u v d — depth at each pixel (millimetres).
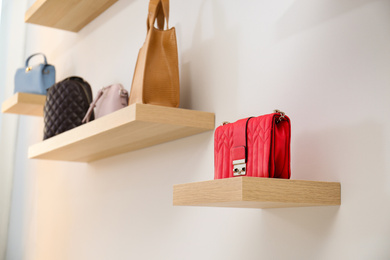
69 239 2383
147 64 1507
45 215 2660
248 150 1118
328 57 1165
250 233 1337
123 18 2127
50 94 2018
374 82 1047
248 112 1398
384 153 1010
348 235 1065
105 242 2080
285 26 1303
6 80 3100
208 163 1542
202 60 1624
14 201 3072
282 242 1229
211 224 1492
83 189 2316
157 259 1730
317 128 1171
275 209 1262
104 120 1563
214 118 1532
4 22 3164
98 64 2301
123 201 1985
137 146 1860
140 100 1491
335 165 1114
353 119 1085
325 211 1124
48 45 2896
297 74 1247
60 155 2072
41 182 2750
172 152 1723
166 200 1723
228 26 1520
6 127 3113
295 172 1216
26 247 2826
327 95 1155
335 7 1161
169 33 1554
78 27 2510
